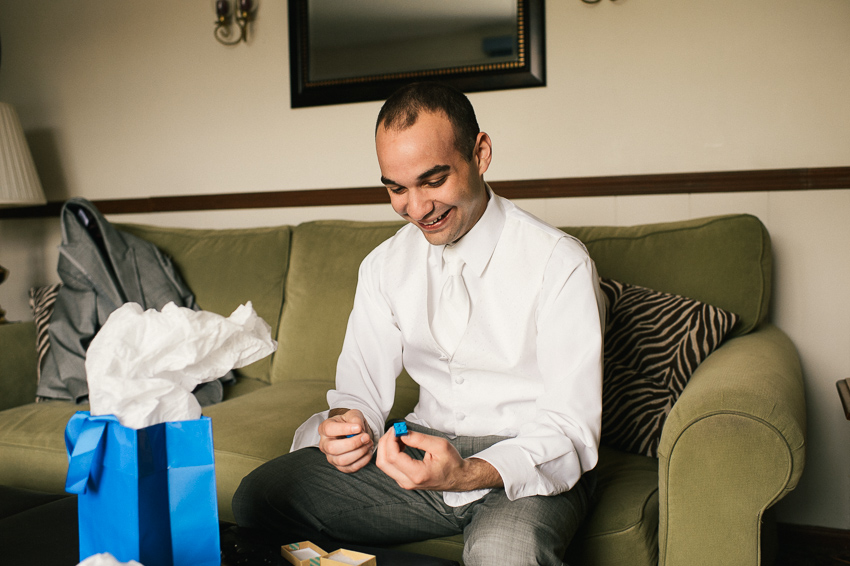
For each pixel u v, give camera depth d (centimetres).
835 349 185
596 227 178
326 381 185
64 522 96
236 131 248
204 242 215
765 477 95
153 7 255
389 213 228
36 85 276
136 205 263
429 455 89
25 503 111
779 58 186
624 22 199
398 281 122
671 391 135
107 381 70
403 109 96
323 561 77
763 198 189
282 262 202
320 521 107
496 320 113
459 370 117
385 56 224
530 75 208
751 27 188
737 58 190
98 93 267
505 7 210
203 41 249
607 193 203
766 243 160
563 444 97
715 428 97
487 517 94
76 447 71
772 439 94
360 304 128
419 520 109
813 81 184
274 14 238
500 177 216
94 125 269
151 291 194
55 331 186
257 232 211
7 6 277
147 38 257
